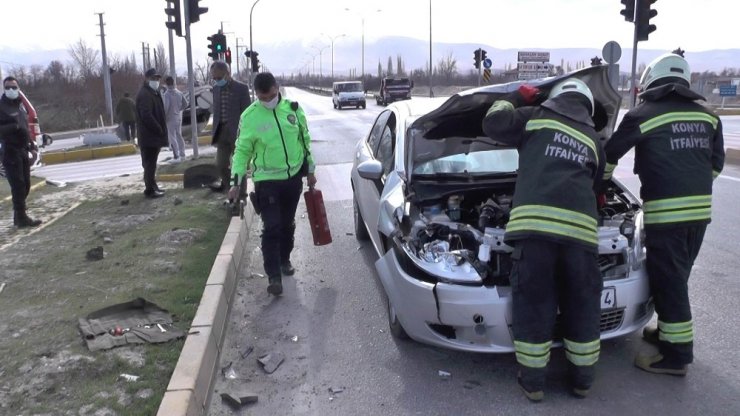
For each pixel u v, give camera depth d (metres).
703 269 5.71
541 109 3.65
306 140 5.57
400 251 4.13
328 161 13.22
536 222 3.43
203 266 5.59
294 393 3.83
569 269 3.47
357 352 4.33
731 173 10.62
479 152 5.04
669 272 3.73
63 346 4.04
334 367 4.13
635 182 9.93
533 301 3.52
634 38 14.84
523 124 3.67
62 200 9.29
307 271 6.02
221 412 3.64
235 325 4.80
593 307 3.53
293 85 162.00
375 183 5.47
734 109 29.30
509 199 4.45
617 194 4.70
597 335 3.56
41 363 3.82
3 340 4.16
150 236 6.54
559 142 3.50
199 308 4.39
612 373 3.93
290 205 5.60
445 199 4.52
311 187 5.77
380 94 45.00
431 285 3.82
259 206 5.38
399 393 3.80
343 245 6.83
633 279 3.82
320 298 5.32
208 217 7.36
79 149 17.73
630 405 3.57
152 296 4.86
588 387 3.62
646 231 3.78
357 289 5.51
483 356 4.23
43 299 4.90
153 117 8.62
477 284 3.75
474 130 4.81
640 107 3.81
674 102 3.76
